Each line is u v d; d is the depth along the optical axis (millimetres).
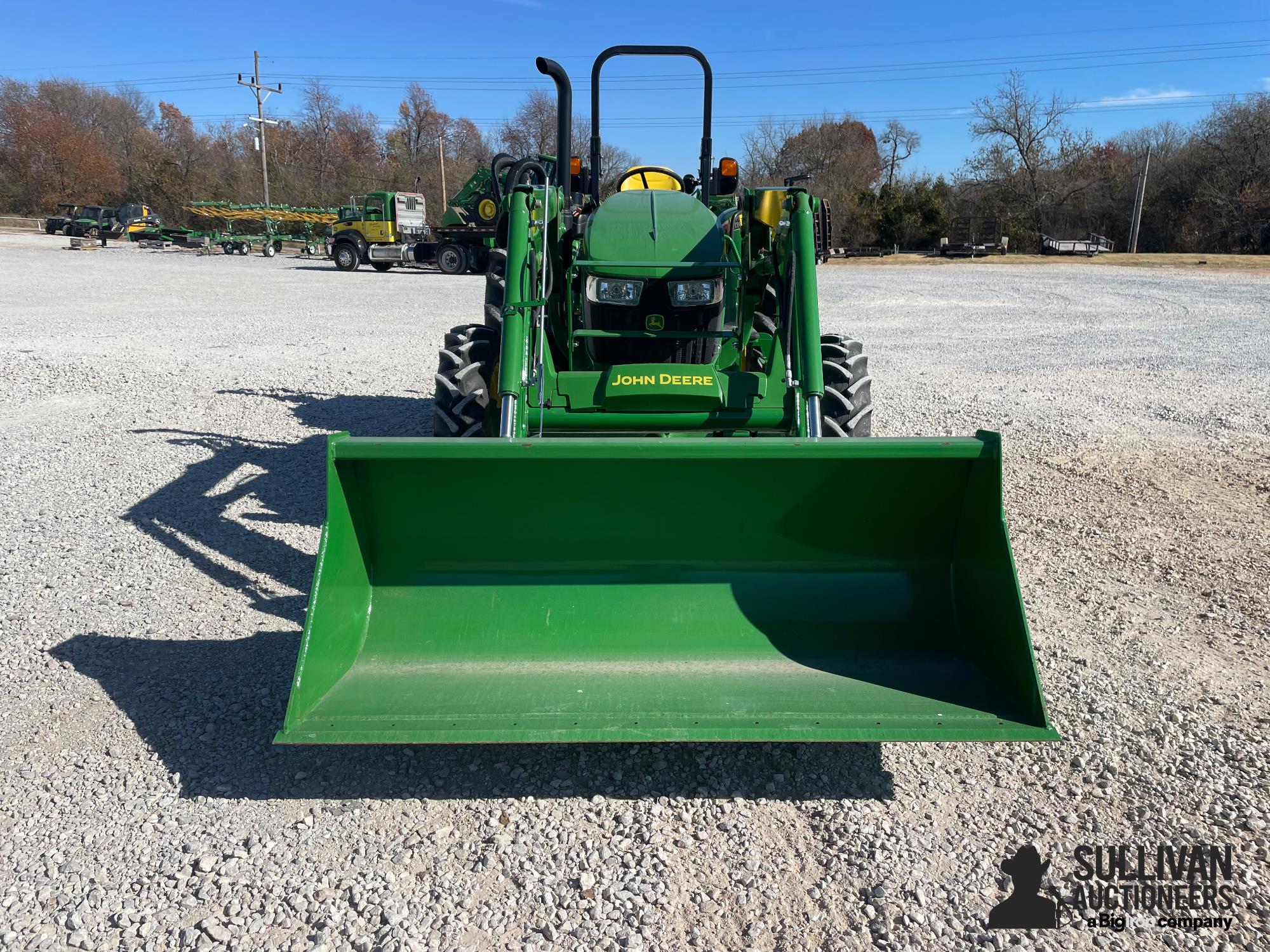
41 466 6695
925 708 2955
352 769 3146
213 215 36562
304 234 40062
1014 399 9430
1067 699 3596
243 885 2607
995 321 17000
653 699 3018
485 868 2688
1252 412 8820
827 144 56062
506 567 3451
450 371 5316
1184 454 7289
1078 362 11953
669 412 4215
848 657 3305
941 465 3293
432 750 3258
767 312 5652
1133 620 4324
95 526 5512
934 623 3383
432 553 3438
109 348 11805
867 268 34281
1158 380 10648
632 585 3438
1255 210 42812
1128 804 2979
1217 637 4148
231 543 5238
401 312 17375
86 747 3256
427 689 3080
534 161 5121
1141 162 45812
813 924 2490
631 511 3404
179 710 3488
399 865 2693
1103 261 36375
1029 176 50469
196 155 72062
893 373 11102
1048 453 7316
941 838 2828
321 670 3014
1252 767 3152
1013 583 3021
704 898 2578
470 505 3371
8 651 3943
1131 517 5785
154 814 2906
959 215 49062
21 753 3219
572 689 3096
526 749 3271
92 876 2639
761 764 3201
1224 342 13969
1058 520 5742
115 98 83562
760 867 2705
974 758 3244
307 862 2705
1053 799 3012
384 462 3273
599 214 4930
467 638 3340
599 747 3285
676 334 4465
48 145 62062
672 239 4711
